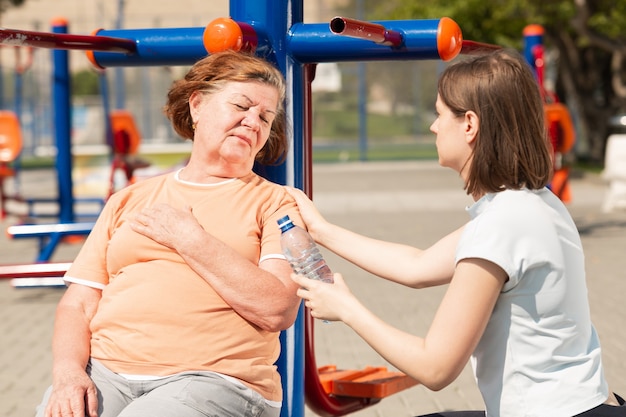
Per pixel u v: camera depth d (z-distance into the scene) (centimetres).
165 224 313
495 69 270
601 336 698
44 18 3925
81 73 4388
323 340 704
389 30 327
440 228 1346
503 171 269
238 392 304
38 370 644
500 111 268
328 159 3219
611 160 1562
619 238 1237
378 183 2222
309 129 367
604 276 953
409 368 262
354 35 307
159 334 309
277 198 327
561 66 2603
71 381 305
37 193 2230
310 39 346
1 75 3209
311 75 367
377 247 320
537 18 2197
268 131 330
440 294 880
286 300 308
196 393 299
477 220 265
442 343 258
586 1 2097
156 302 310
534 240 262
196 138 330
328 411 396
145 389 307
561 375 265
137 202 332
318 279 306
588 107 2619
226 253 307
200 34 356
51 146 3634
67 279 330
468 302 258
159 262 314
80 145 3259
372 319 270
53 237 912
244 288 305
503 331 265
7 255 1225
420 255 313
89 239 335
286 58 349
